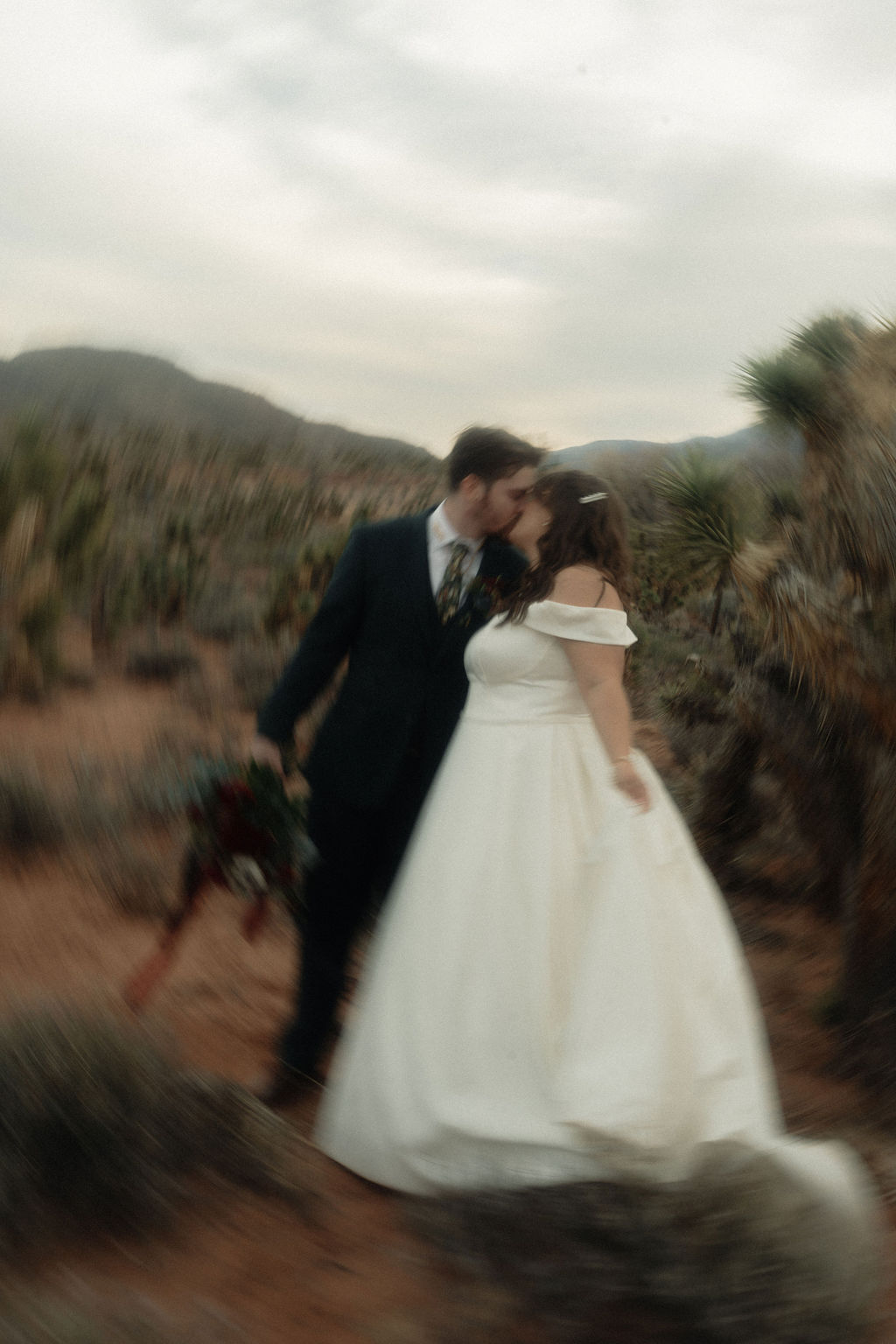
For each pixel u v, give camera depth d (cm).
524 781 306
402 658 345
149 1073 270
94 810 575
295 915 358
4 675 845
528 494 331
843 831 434
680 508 507
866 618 414
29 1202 236
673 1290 223
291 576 1168
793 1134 338
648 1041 279
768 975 483
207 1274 236
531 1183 265
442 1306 234
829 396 417
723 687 573
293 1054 349
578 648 308
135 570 1162
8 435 1123
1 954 434
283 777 356
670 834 307
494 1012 289
